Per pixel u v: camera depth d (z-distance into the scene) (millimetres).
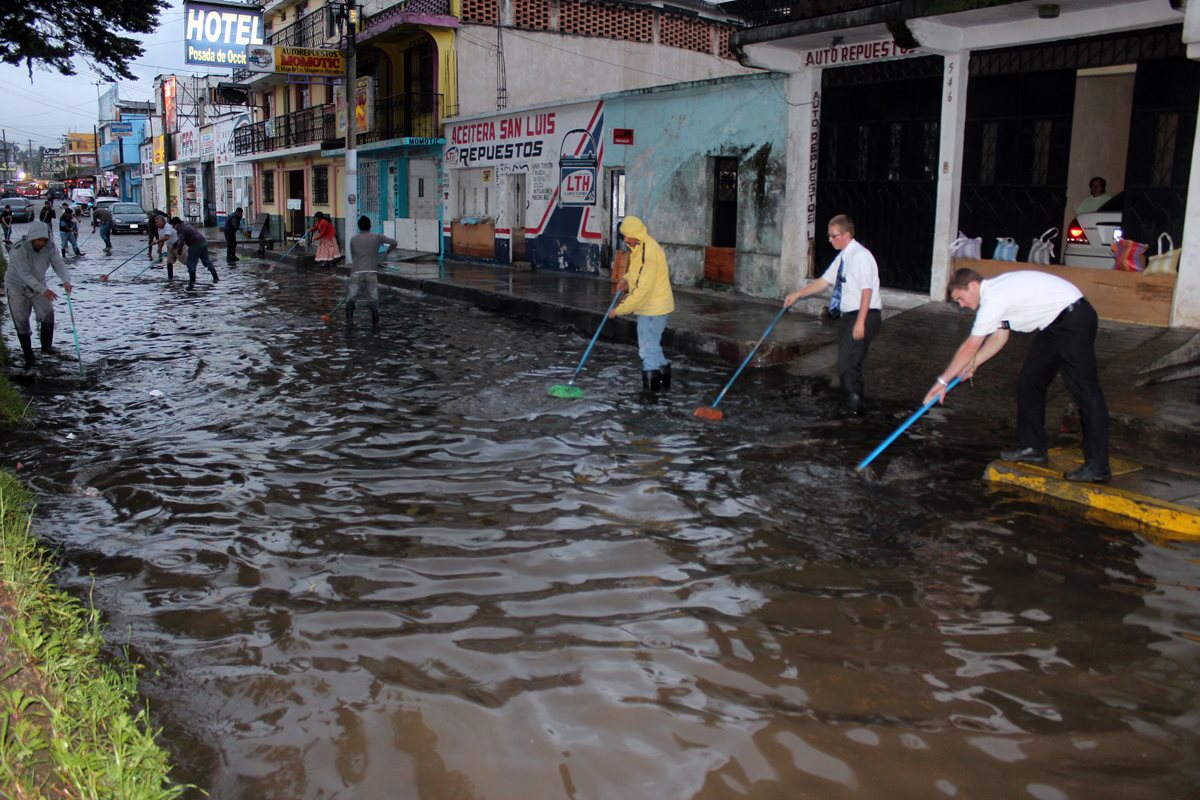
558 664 3654
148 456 6730
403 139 24234
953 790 2865
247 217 44406
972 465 6285
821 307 12531
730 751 3076
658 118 16234
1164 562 4633
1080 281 9875
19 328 10438
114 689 3289
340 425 7582
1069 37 9898
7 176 143000
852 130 12719
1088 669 3598
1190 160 9195
